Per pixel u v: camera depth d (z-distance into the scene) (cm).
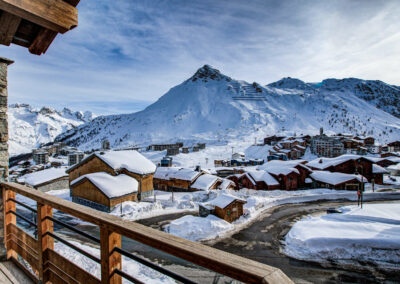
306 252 1703
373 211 2503
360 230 1939
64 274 270
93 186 2767
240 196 3259
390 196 3491
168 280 979
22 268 356
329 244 1748
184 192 3691
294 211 2800
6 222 379
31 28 243
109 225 199
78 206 244
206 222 2170
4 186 378
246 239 1975
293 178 3938
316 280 1388
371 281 1371
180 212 2625
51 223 302
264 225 2309
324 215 2538
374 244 1700
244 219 2447
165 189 4019
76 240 1644
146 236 172
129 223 197
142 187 3152
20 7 181
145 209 2630
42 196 287
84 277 242
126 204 2675
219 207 2348
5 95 411
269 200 3203
